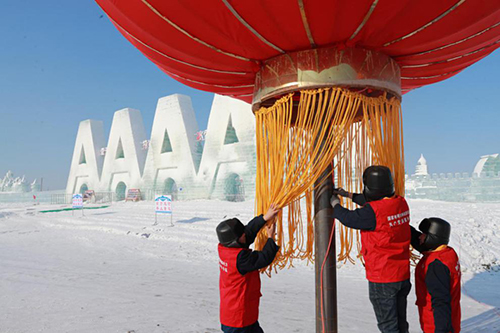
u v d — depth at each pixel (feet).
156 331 13.97
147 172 115.85
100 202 124.98
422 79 9.93
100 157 140.56
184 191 104.78
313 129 7.72
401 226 7.34
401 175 8.36
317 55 7.64
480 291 19.02
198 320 15.28
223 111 96.17
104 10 7.88
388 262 7.23
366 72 7.56
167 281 23.47
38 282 23.77
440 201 67.62
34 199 163.73
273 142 8.35
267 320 15.06
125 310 17.03
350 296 18.76
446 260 7.50
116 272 26.63
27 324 15.30
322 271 8.45
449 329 7.03
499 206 50.96
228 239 7.89
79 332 14.14
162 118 112.78
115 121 129.70
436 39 7.29
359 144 10.05
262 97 8.45
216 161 96.43
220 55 8.09
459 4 6.23
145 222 57.52
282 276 24.00
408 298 18.39
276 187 8.04
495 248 27.84
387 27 6.84
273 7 6.20
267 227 8.24
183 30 7.13
